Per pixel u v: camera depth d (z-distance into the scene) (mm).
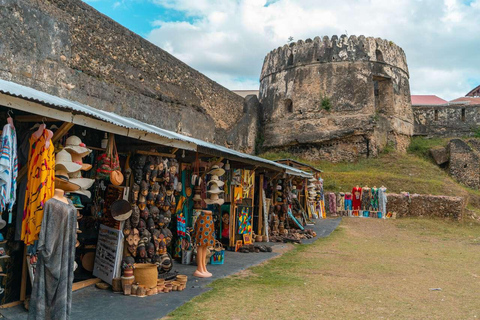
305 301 5137
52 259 3539
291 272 6906
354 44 25000
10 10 8109
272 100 26719
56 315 3506
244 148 23719
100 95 10828
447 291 5910
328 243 10672
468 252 9844
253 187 9961
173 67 15289
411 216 17234
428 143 27531
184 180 7445
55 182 4277
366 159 23922
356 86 24484
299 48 26125
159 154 6035
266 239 10508
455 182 23047
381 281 6434
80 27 10383
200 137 16938
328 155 24797
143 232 5594
